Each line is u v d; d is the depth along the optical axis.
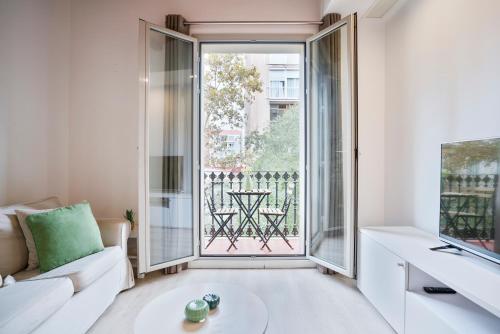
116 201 2.74
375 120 2.67
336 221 2.59
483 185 1.38
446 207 1.67
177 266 2.69
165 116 2.65
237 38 2.77
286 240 3.46
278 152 3.89
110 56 2.72
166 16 2.66
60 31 2.65
